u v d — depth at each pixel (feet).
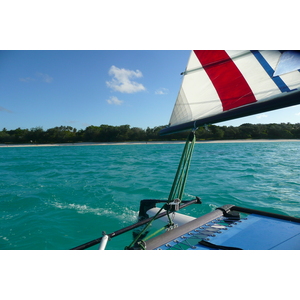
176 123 7.41
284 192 21.95
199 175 32.07
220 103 6.57
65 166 48.85
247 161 49.98
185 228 7.47
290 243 6.45
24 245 12.80
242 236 6.90
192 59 6.75
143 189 24.56
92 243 7.16
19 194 23.75
